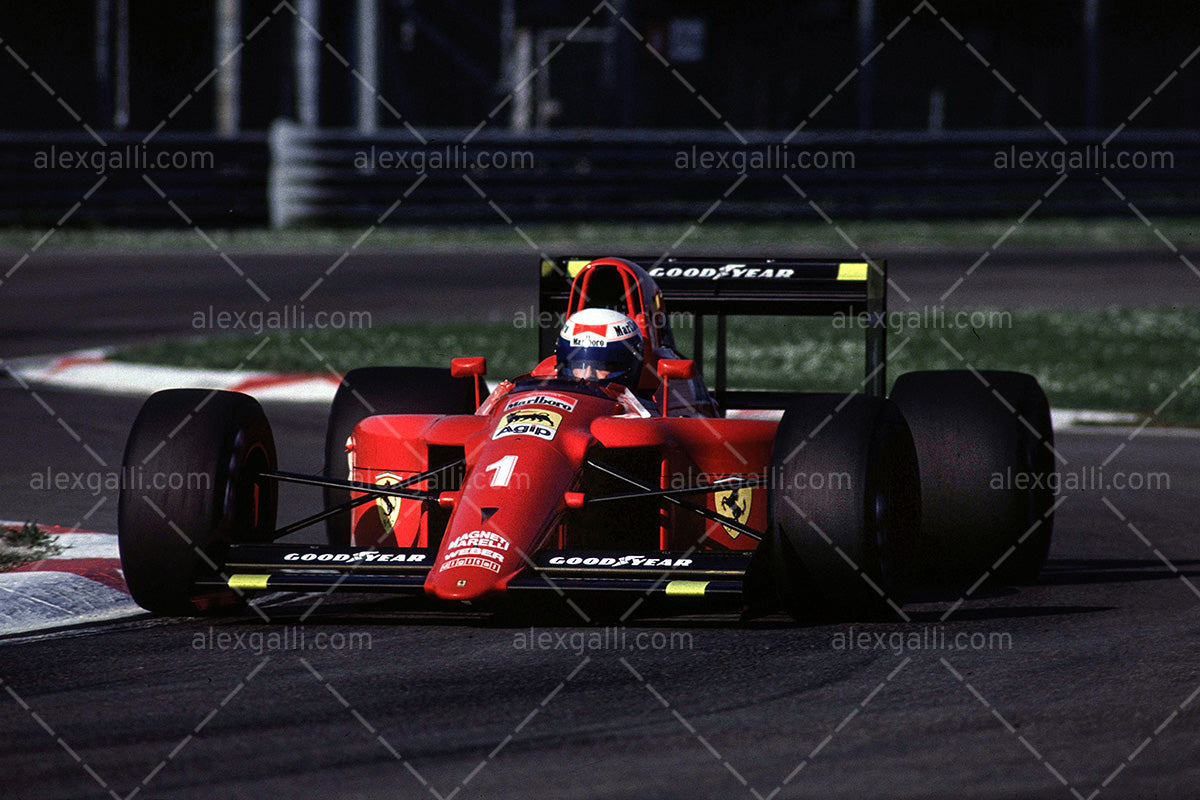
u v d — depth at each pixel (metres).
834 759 16.31
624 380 25.47
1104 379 51.16
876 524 21.44
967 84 147.50
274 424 42.00
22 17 117.94
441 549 21.08
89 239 83.94
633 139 91.44
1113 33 147.50
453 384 27.55
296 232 88.06
